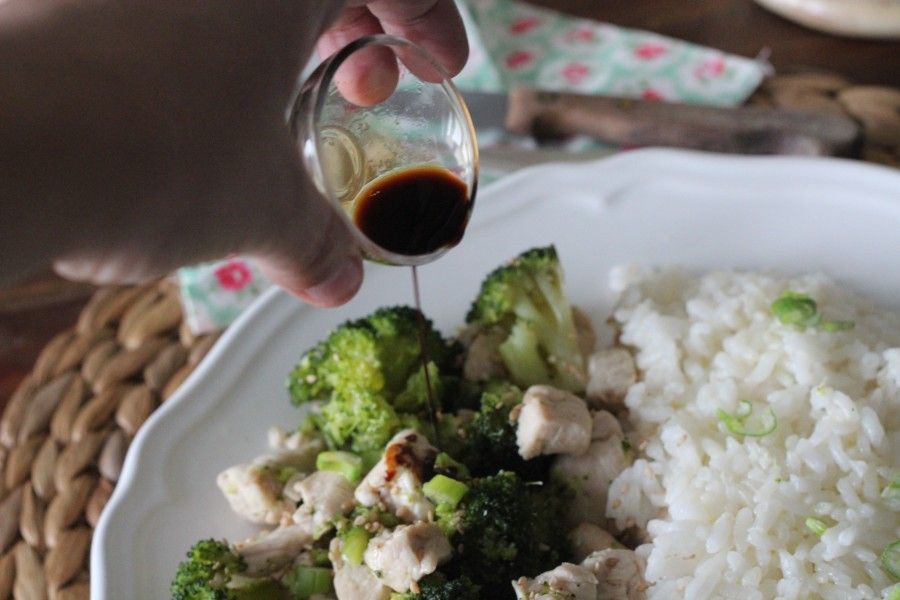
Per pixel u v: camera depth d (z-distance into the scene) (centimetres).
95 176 26
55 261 26
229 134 27
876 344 41
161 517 40
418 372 42
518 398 41
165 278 50
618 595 37
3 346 50
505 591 37
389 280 46
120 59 26
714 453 39
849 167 47
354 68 33
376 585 37
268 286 48
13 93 24
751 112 51
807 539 37
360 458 40
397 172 35
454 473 39
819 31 59
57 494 43
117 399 46
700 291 44
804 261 46
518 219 48
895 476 37
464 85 57
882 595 35
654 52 57
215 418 43
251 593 38
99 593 38
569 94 53
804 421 40
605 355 42
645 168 48
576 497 40
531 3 62
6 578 42
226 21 27
